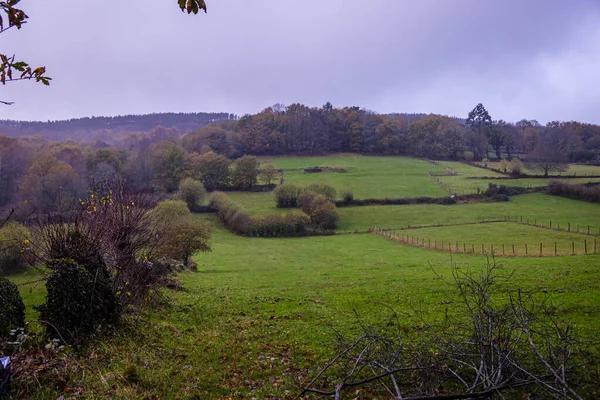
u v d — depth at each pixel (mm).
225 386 8188
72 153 82250
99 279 10570
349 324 12836
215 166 94000
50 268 10383
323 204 69625
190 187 76375
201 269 37844
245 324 13125
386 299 16891
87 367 8281
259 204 83375
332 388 7910
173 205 43250
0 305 8797
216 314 14734
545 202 77125
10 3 4609
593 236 50969
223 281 26656
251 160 93938
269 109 158125
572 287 16812
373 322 12836
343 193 81875
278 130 137875
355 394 7516
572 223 60719
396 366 7945
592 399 6641
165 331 11648
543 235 53781
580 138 126250
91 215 12344
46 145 95062
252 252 51125
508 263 29438
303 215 66500
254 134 134500
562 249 42062
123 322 11047
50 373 7730
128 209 13375
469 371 7664
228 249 53688
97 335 9922
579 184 80438
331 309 15500
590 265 24328
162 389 7879
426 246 50781
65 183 49875
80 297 9781
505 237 53719
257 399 7586
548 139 124562
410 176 103812
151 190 75188
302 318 14055
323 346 10641
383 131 140625
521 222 63500
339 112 154625
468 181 96562
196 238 33094
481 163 118438
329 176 105312
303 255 48188
